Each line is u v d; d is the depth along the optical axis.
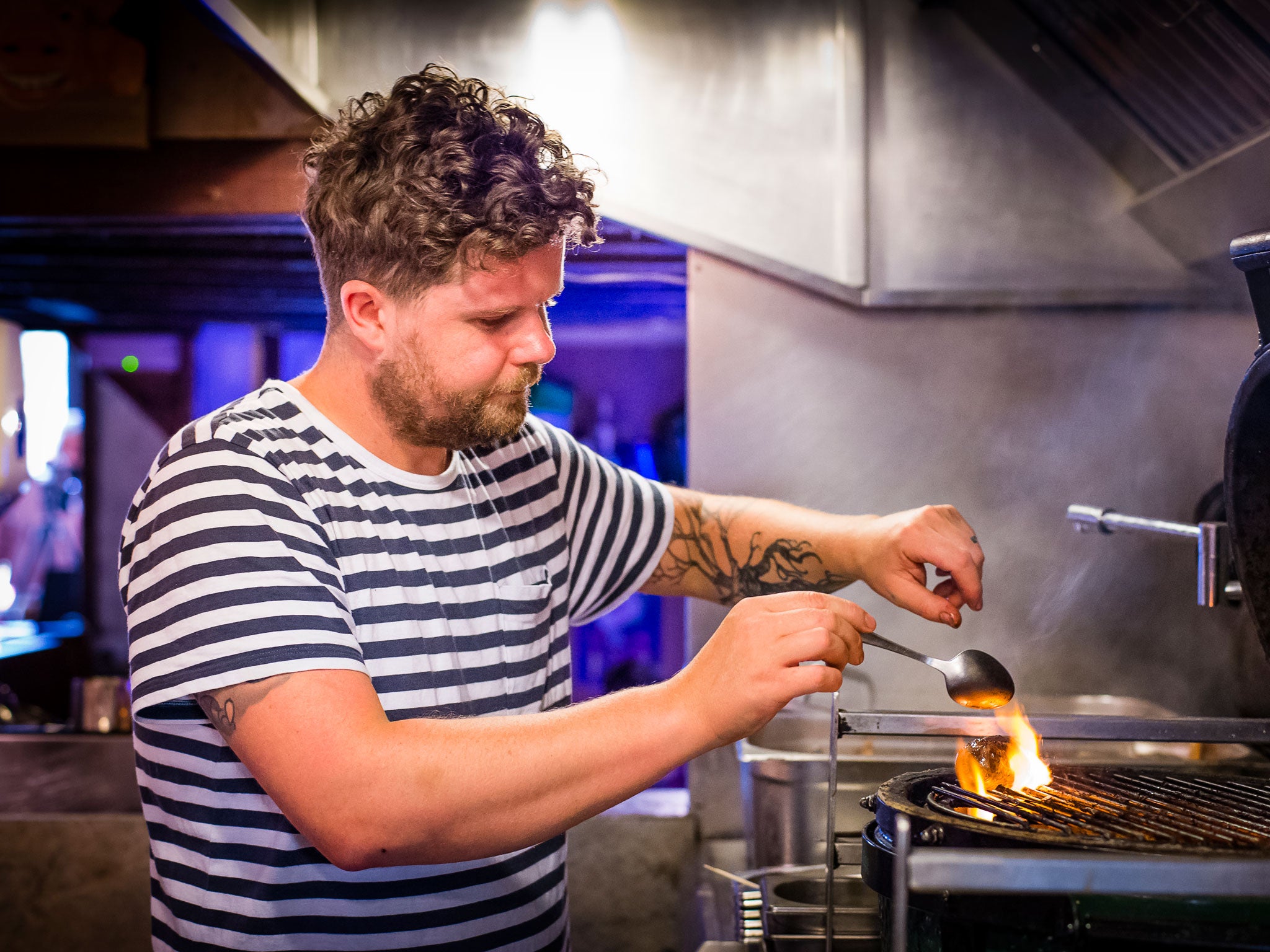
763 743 1.92
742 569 1.26
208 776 0.91
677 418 4.29
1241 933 0.73
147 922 2.04
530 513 1.15
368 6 2.07
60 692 4.21
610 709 0.82
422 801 0.76
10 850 2.04
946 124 2.10
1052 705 2.00
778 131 2.08
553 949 1.09
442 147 0.87
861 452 2.13
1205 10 1.43
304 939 0.93
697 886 2.04
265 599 0.82
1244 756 1.73
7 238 2.51
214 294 3.28
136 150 2.15
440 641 1.00
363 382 0.97
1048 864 0.68
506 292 0.89
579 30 2.07
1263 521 0.93
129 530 0.92
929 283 2.11
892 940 0.79
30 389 4.38
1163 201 1.90
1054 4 1.76
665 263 2.42
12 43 2.12
